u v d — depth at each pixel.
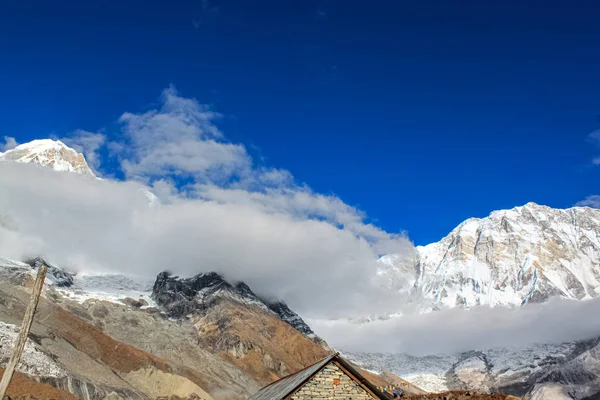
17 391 69.19
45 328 132.62
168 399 136.75
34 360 87.31
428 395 37.78
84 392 92.50
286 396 31.92
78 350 135.62
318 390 32.56
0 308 131.75
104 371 125.94
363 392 32.97
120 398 105.31
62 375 90.38
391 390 42.28
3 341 85.19
